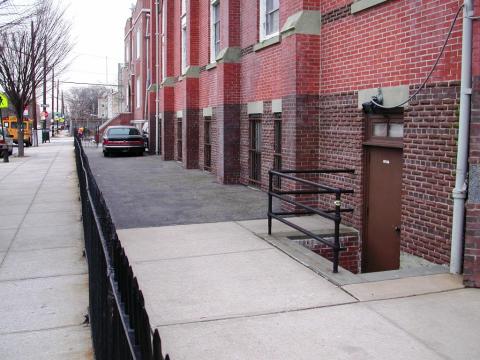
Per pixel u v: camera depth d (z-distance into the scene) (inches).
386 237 309.4
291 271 249.9
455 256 239.3
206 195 491.8
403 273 242.5
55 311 217.6
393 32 291.6
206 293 220.2
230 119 564.4
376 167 318.3
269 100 479.5
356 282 230.8
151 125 1086.4
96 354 169.5
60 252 307.1
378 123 315.3
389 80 296.5
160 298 214.7
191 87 730.8
